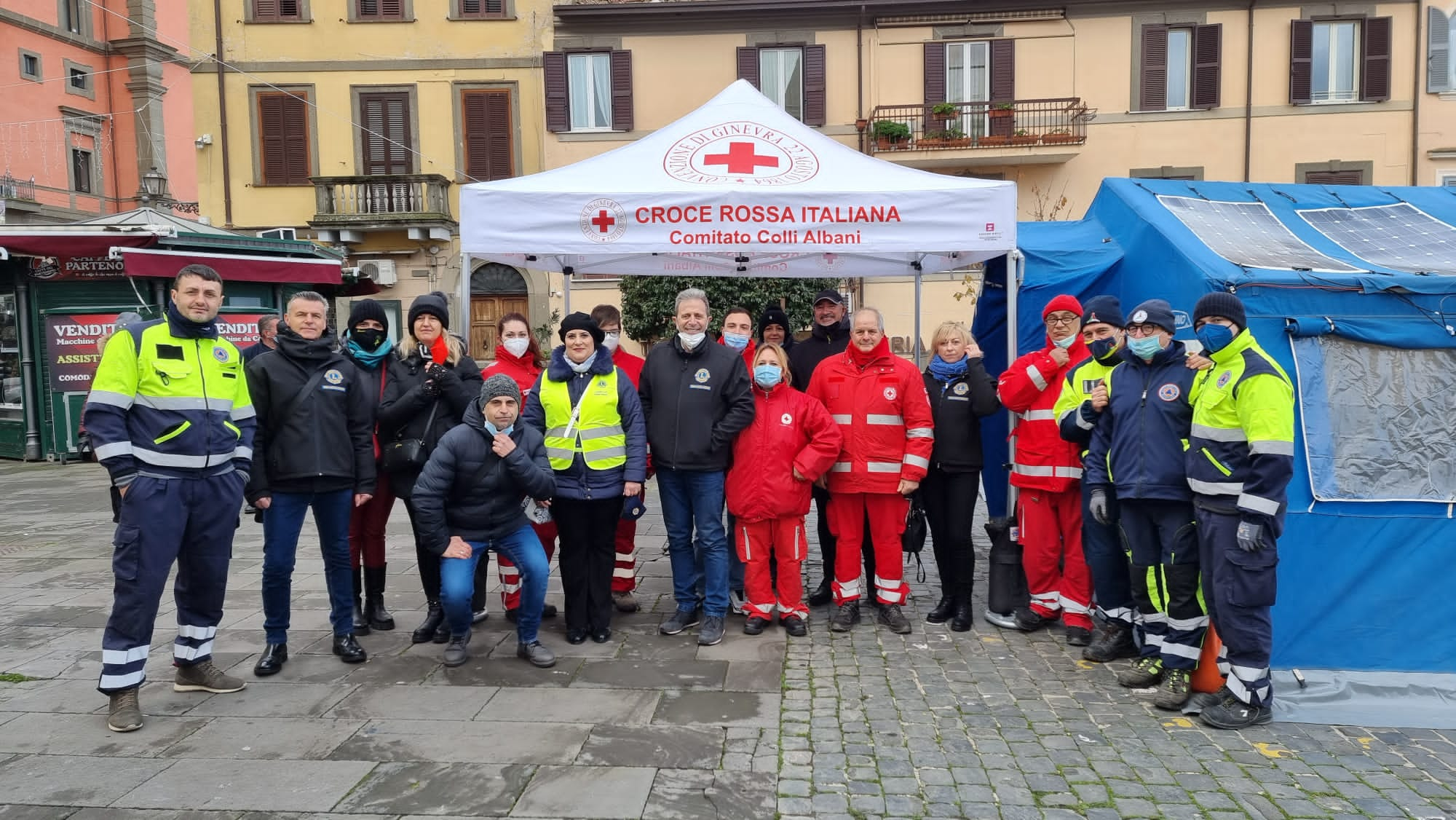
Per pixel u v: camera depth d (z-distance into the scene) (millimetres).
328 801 3086
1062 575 4980
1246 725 3754
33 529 8125
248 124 19906
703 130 5426
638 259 6996
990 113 19141
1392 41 18609
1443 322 4266
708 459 4770
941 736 3674
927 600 5750
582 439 4703
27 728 3699
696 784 3230
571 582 4801
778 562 5004
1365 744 3611
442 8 19766
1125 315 5441
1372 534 4289
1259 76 18906
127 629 3658
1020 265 5359
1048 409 4805
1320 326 4297
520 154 20078
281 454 4203
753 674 4355
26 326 12578
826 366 5102
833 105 19500
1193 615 3979
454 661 4438
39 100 20953
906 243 5008
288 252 13094
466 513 4387
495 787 3191
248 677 4289
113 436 3592
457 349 4816
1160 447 4004
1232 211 5480
